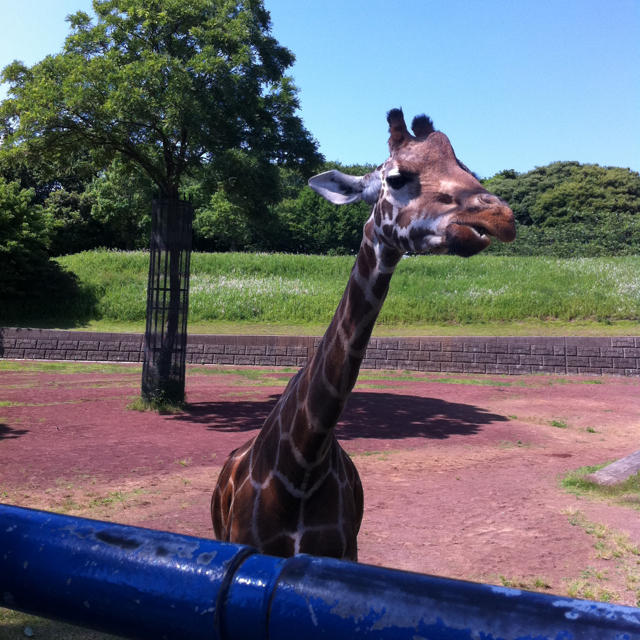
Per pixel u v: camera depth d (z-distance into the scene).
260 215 14.68
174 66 12.28
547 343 20.98
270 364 21.97
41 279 27.64
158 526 6.17
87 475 7.96
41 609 0.89
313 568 0.81
